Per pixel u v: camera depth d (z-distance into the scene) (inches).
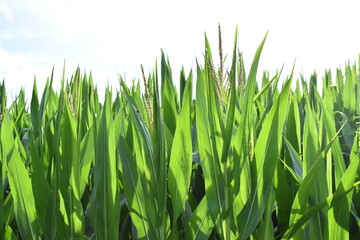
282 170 64.6
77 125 64.0
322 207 52.2
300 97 122.6
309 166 58.2
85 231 67.4
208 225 55.9
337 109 125.3
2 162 67.2
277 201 65.2
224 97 57.2
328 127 61.5
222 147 54.2
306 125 59.6
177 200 55.2
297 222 52.9
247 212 53.2
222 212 53.6
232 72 51.7
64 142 59.8
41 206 59.6
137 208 55.5
